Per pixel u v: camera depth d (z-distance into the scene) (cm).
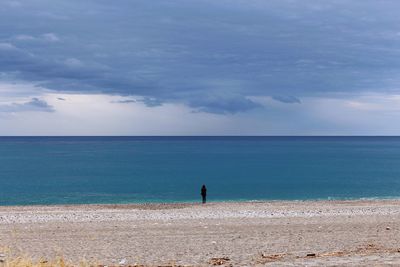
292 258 1805
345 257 1739
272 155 18912
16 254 2052
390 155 18825
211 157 17575
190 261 1889
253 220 3422
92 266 1630
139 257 2041
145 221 3412
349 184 8869
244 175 10688
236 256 2020
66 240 2581
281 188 8319
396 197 6906
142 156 18288
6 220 3534
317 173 11106
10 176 10581
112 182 9362
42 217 3712
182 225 3170
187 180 9712
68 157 17812
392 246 2255
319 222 3284
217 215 3800
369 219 3469
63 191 7950
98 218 3638
